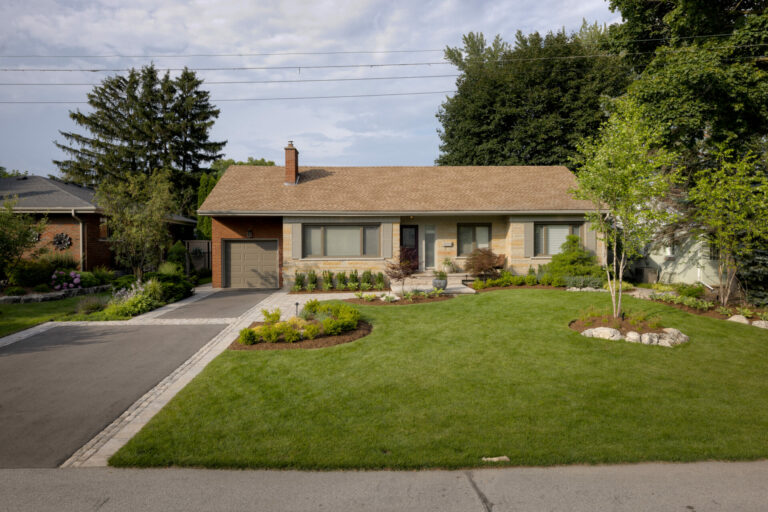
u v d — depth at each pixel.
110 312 12.20
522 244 17.95
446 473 4.24
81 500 3.79
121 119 36.34
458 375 7.07
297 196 18.39
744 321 11.12
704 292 15.14
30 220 15.30
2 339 9.73
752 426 5.33
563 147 27.27
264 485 4.03
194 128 36.97
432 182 20.19
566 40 28.09
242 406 5.86
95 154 35.06
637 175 9.68
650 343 8.97
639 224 10.12
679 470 4.32
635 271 20.53
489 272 17.28
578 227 18.20
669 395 6.31
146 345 9.20
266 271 19.11
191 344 9.28
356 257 17.61
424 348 8.56
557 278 16.19
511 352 8.31
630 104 12.16
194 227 29.27
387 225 17.52
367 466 4.34
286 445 4.75
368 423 5.32
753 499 3.81
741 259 12.91
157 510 3.64
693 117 13.16
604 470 4.31
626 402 6.02
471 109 28.80
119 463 4.40
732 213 11.86
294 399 6.10
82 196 20.38
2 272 15.08
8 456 4.64
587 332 9.52
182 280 16.64
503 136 28.64
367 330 9.98
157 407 6.01
